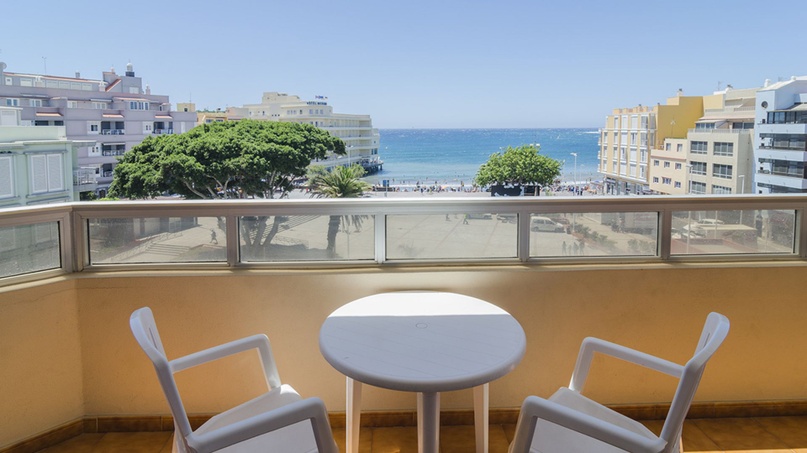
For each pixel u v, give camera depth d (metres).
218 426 1.62
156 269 2.31
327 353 1.62
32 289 2.15
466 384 1.44
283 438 1.57
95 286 2.27
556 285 2.33
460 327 1.83
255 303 2.29
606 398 2.44
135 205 2.24
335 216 2.30
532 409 1.35
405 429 2.43
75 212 2.24
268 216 2.29
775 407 2.48
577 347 2.37
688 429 2.41
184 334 2.30
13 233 2.12
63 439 2.30
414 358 1.57
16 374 2.15
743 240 2.40
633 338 2.38
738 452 2.24
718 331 1.43
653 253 2.41
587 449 1.50
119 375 2.34
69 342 2.28
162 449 2.26
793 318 2.42
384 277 2.29
